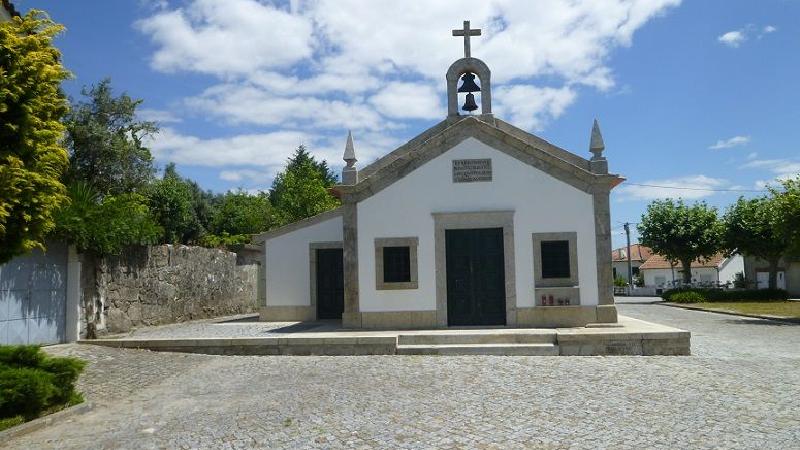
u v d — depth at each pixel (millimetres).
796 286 47000
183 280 20516
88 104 26922
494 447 6430
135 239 16672
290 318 20078
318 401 8656
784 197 22594
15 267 12828
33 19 8047
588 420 7434
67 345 13688
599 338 12703
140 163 27859
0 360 8594
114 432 7410
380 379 10180
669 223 43031
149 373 11133
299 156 61438
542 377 10148
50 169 8109
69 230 13727
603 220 15047
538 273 15094
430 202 15539
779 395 8727
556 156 16547
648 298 50250
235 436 7051
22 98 7586
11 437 7230
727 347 14219
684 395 8758
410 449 6422
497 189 15383
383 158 16781
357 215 15727
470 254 15445
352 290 15562
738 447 6348
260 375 10797
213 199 53156
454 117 16844
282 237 20328
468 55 16953
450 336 13391
